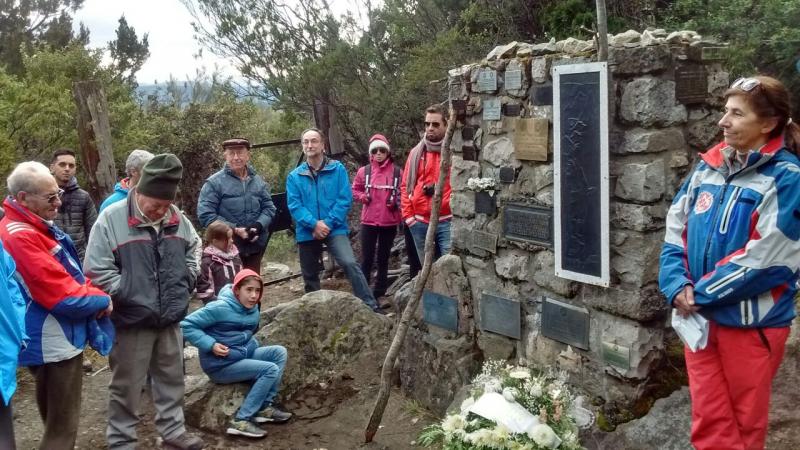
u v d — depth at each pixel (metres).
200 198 6.02
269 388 4.72
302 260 6.55
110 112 10.52
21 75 16.56
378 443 4.54
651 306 3.73
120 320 4.02
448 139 4.38
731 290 2.70
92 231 4.02
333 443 4.57
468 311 4.82
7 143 7.67
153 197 3.99
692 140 3.76
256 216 6.11
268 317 5.43
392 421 4.79
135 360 4.07
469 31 8.02
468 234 4.79
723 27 5.88
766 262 2.65
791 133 2.75
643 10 6.96
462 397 4.40
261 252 6.18
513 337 4.51
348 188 6.52
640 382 3.81
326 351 5.25
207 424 4.67
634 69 3.59
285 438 4.65
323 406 5.00
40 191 3.64
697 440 2.96
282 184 12.19
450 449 3.36
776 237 2.63
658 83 3.57
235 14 8.75
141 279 4.01
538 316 4.34
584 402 3.94
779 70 5.75
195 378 5.00
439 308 4.93
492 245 4.57
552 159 4.12
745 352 2.77
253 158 12.12
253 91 9.29
